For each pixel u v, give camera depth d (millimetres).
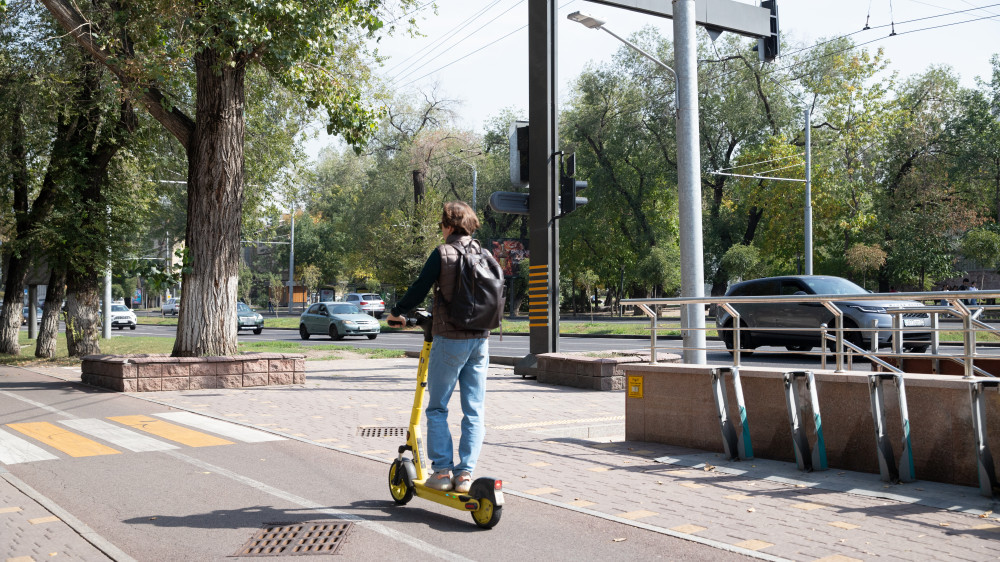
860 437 6000
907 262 38594
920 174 40094
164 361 11852
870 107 39375
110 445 7223
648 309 7664
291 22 11734
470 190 53531
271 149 20922
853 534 4340
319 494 5355
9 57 17594
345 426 8375
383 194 50156
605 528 4527
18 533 4418
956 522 4566
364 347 23516
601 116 46344
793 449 6410
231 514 4836
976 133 43594
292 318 55875
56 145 17922
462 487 4652
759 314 17125
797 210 38781
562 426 8508
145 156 19547
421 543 4250
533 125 13875
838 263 42375
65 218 17531
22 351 23344
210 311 12625
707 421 7004
